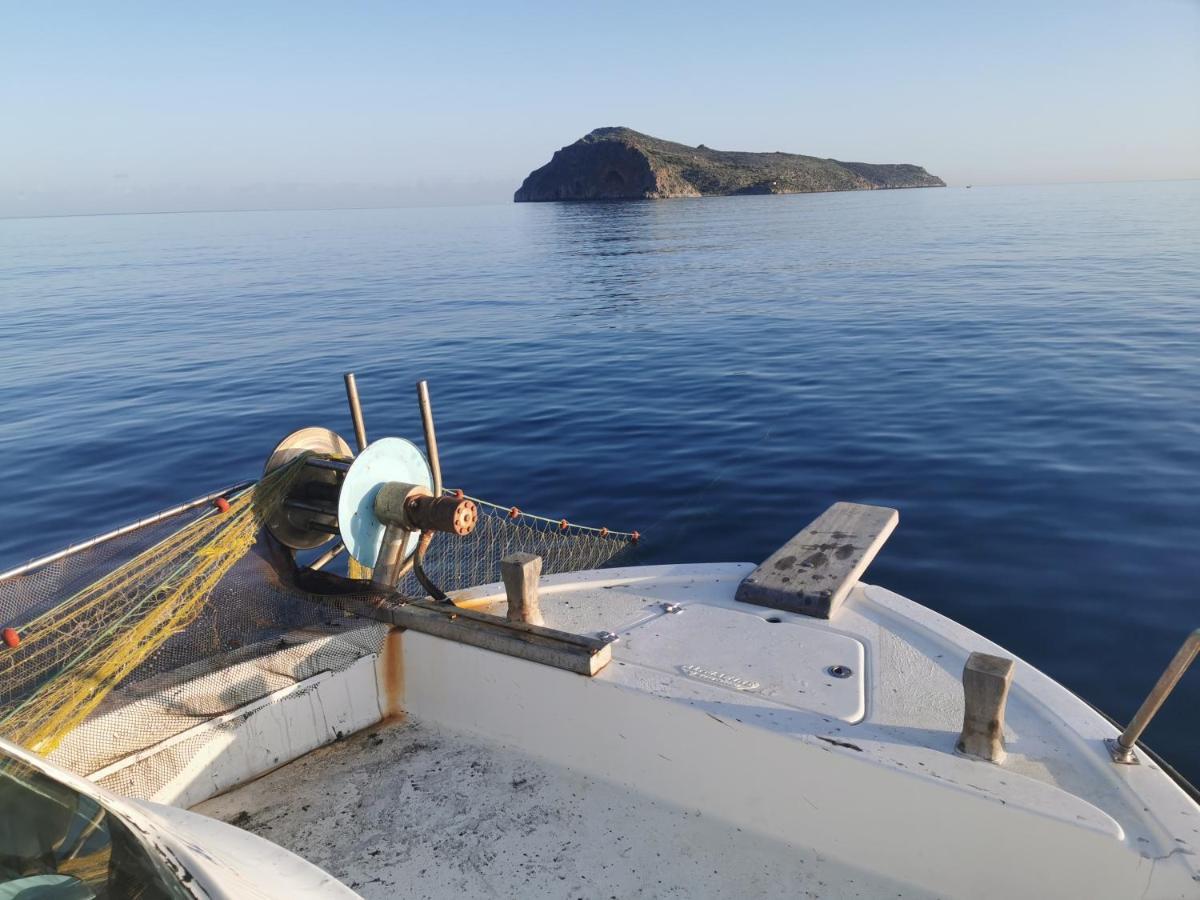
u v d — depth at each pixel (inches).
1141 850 92.1
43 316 1048.2
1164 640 229.8
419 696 147.3
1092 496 326.6
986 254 1453.0
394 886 111.1
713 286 1161.4
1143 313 742.5
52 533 354.6
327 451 163.5
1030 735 112.8
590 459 418.0
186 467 433.4
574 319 910.4
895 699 119.9
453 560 221.1
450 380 620.4
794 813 113.6
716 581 161.2
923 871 105.1
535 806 124.8
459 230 3316.9
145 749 118.3
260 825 122.3
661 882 110.1
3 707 109.8
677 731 121.0
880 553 288.5
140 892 59.0
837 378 562.9
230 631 138.7
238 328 906.7
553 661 130.4
